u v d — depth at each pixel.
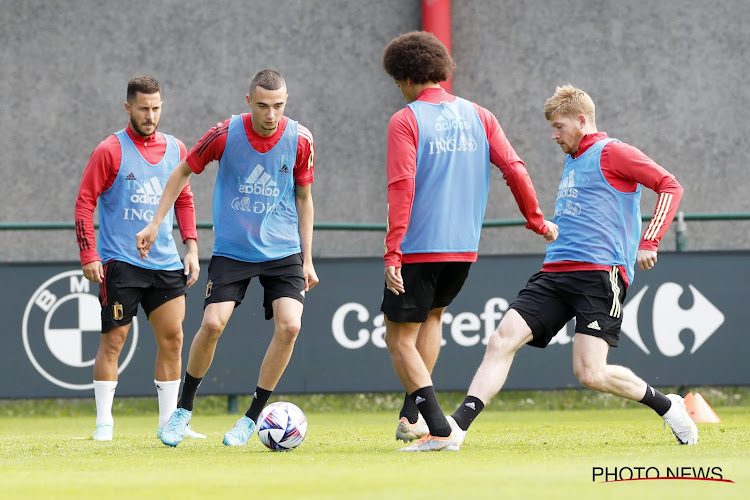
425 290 16.33
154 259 22.09
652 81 45.28
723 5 45.28
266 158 18.17
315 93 45.59
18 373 33.16
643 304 32.88
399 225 15.94
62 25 45.62
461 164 16.47
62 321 33.28
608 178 17.88
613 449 16.77
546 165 45.28
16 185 45.56
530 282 18.30
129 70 45.59
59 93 45.69
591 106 18.30
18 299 33.25
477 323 33.12
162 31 45.56
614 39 45.31
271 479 11.77
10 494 10.69
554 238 17.12
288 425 17.00
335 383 33.34
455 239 16.38
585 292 17.72
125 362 33.12
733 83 45.38
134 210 21.94
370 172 45.66
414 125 16.27
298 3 45.53
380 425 28.55
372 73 45.62
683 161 45.34
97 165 21.77
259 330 33.50
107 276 22.00
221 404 38.69
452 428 16.86
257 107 17.67
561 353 32.94
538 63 45.28
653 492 10.24
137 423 31.97
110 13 45.66
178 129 45.44
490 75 45.31
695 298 32.91
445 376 33.06
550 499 9.66
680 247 34.00
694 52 45.31
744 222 44.78
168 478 12.13
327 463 14.16
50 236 45.59
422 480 11.41
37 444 20.34
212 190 45.66
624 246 17.89
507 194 45.00
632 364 32.75
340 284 33.50
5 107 45.62
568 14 45.28
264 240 18.36
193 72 45.50
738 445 17.69
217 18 45.53
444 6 43.62
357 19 45.59
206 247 45.12
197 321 33.19
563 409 38.16
